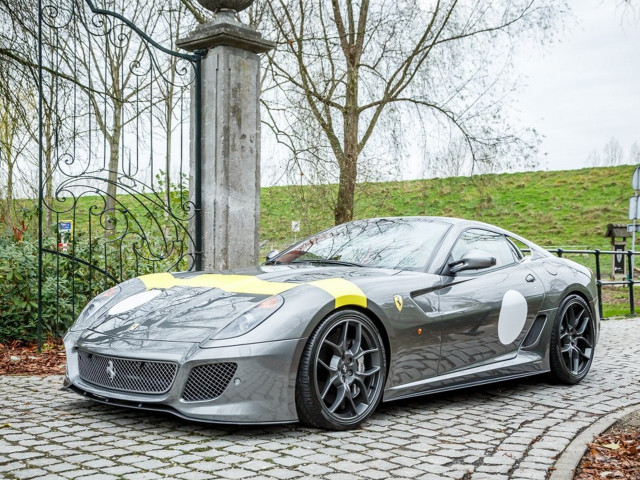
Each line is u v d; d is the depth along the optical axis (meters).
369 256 4.43
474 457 3.10
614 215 38.09
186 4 10.30
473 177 10.85
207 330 3.34
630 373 5.67
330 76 9.96
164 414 3.74
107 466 2.78
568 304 5.08
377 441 3.32
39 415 3.67
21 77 7.91
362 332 3.64
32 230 8.23
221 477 2.68
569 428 3.71
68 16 7.61
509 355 4.61
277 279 3.81
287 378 3.29
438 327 4.02
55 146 5.88
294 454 3.04
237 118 6.17
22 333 6.25
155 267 7.45
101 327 3.72
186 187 7.54
